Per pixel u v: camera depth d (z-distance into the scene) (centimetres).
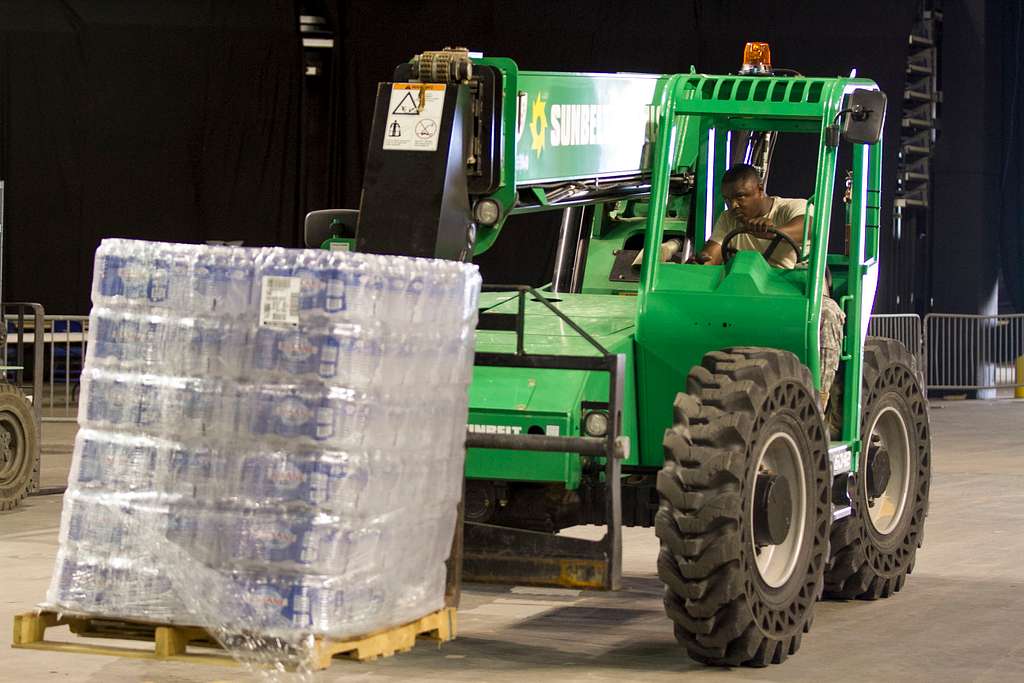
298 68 1694
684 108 721
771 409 645
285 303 495
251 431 495
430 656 663
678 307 687
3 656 657
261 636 491
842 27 1661
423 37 1666
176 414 504
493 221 642
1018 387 2055
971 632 718
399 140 616
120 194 1744
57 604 514
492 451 652
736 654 635
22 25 1717
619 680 618
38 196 1752
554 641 698
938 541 975
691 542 614
